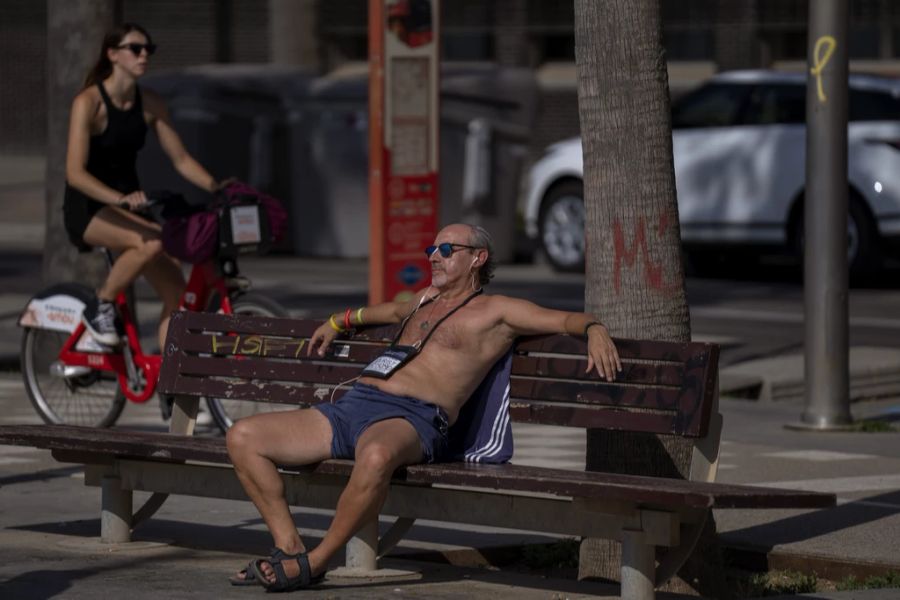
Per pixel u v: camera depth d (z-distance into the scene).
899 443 27.11
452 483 15.22
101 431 18.09
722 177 49.00
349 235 58.41
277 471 16.14
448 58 83.12
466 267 16.77
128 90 24.05
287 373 18.31
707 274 54.12
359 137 57.72
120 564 17.12
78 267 31.95
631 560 14.80
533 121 57.75
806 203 28.70
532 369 16.61
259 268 54.91
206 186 24.45
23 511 20.53
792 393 34.19
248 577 15.74
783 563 18.72
